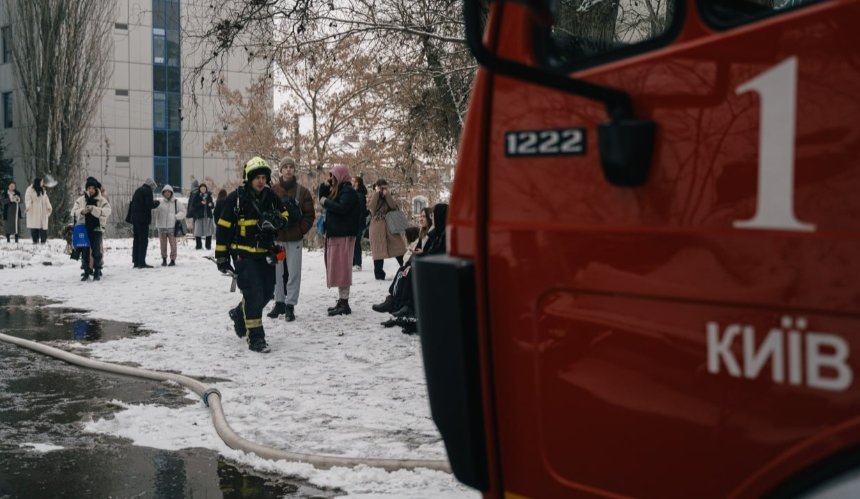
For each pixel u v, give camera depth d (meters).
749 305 1.96
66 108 41.94
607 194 2.19
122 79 50.12
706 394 2.04
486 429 2.46
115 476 5.36
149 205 20.41
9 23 43.34
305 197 11.66
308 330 10.95
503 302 2.41
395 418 6.67
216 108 14.93
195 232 28.25
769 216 1.93
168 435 6.29
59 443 6.09
